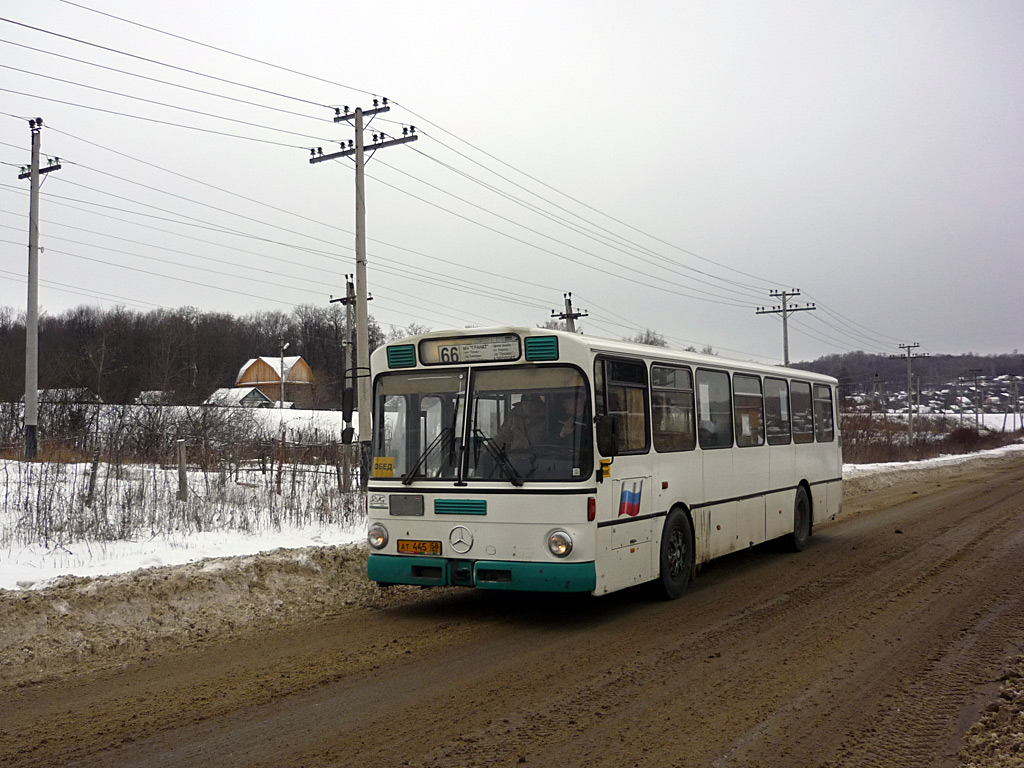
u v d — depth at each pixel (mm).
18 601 7914
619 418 8992
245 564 9945
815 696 6211
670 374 10250
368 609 9461
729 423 11836
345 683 6598
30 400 25828
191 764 4980
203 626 8422
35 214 27406
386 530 8984
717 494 11281
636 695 6254
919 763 4941
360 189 22641
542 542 8289
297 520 14031
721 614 9141
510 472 8469
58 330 69562
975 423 86875
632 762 4965
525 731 5496
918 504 21953
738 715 5801
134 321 67938
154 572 9281
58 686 6578
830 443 15969
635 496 9164
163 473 16078
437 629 8469
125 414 20250
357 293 21469
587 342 8547
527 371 8633
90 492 13023
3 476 15008
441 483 8711
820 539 15633
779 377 13773
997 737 5277
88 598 8305
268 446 21375
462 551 8570
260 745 5273
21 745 5305
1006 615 8828
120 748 5238
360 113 22828
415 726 5605
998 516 18469
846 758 5023
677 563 10156
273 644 7867
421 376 9047
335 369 85812
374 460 9156
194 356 66125
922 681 6547
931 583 10727
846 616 8922
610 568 8578
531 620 8891
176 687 6512
